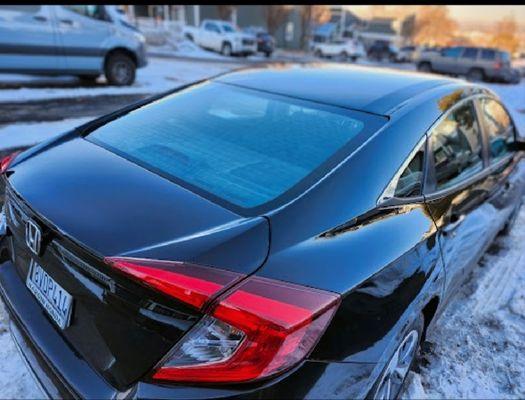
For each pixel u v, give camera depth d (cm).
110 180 183
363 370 155
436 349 258
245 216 162
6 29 828
